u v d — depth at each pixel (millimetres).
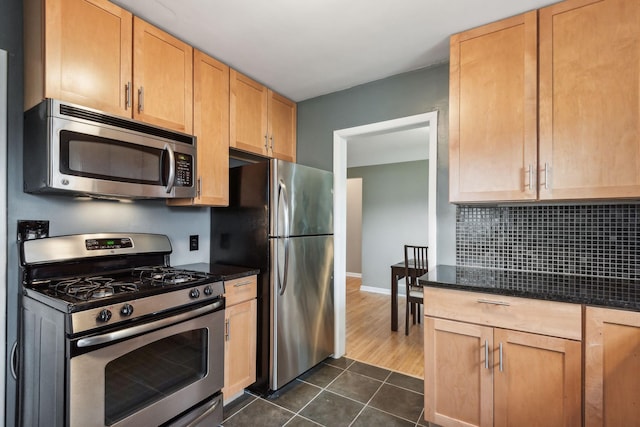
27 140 1511
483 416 1560
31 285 1516
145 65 1752
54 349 1281
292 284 2248
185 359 1653
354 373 2465
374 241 5516
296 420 1869
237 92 2350
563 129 1588
